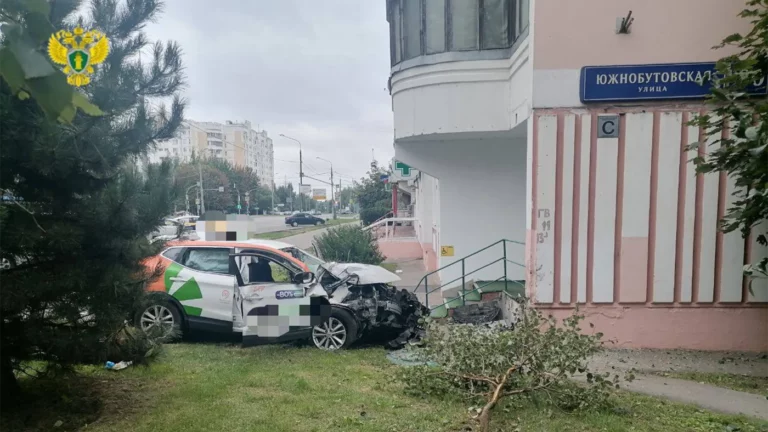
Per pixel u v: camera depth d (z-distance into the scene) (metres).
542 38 7.25
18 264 4.20
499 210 10.73
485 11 8.88
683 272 7.25
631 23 7.09
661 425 4.55
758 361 6.78
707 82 7.01
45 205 4.24
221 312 7.60
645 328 7.33
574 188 7.32
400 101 9.84
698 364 6.64
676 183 7.21
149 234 4.83
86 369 5.87
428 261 17.19
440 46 9.16
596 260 7.34
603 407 4.88
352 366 6.45
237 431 4.23
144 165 4.75
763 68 5.07
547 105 7.29
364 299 7.94
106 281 4.33
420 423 4.45
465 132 9.21
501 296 9.05
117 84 4.07
